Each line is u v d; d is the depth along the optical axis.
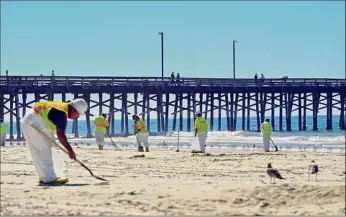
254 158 32.84
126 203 17.83
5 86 69.56
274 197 17.88
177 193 18.89
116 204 17.75
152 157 33.81
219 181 22.38
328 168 27.59
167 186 20.56
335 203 17.28
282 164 29.62
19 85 69.81
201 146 39.16
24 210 17.11
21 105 70.31
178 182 22.05
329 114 84.62
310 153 37.00
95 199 18.53
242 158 32.84
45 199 18.70
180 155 35.31
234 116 78.62
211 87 76.50
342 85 82.12
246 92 78.44
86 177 23.95
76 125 73.00
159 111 75.19
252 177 23.98
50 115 21.94
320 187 18.45
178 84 74.94
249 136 67.19
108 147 48.94
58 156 22.44
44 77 70.38
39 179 21.95
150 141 59.59
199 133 39.09
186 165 29.39
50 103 22.09
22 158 33.09
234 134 69.38
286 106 81.31
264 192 18.28
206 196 18.31
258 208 17.00
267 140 41.38
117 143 56.25
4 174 25.22
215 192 18.67
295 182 21.78
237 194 18.28
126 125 73.38
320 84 81.38
